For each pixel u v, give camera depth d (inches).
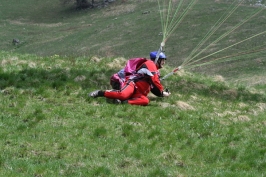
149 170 635.5
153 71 908.0
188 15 6338.6
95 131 743.7
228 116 924.6
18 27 7731.3
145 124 807.1
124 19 7091.5
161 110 880.3
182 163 680.4
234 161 709.3
